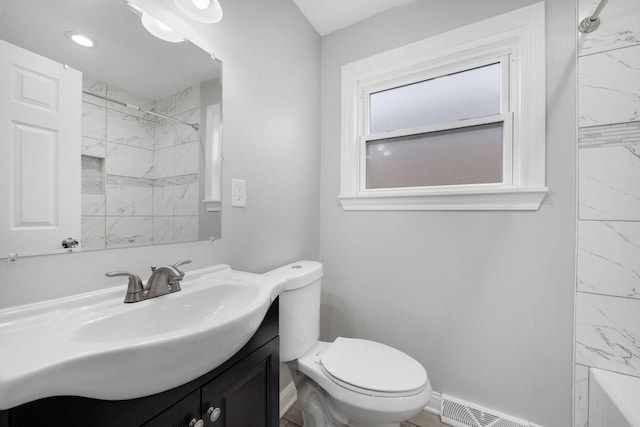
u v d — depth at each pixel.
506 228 1.25
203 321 0.80
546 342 1.17
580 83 1.08
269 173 1.32
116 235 0.76
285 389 1.42
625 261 1.01
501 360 1.26
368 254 1.60
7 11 0.57
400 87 1.59
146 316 0.69
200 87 0.98
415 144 1.54
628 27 1.00
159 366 0.48
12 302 0.58
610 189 1.03
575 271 1.10
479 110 1.38
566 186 1.13
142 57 0.81
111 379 0.44
